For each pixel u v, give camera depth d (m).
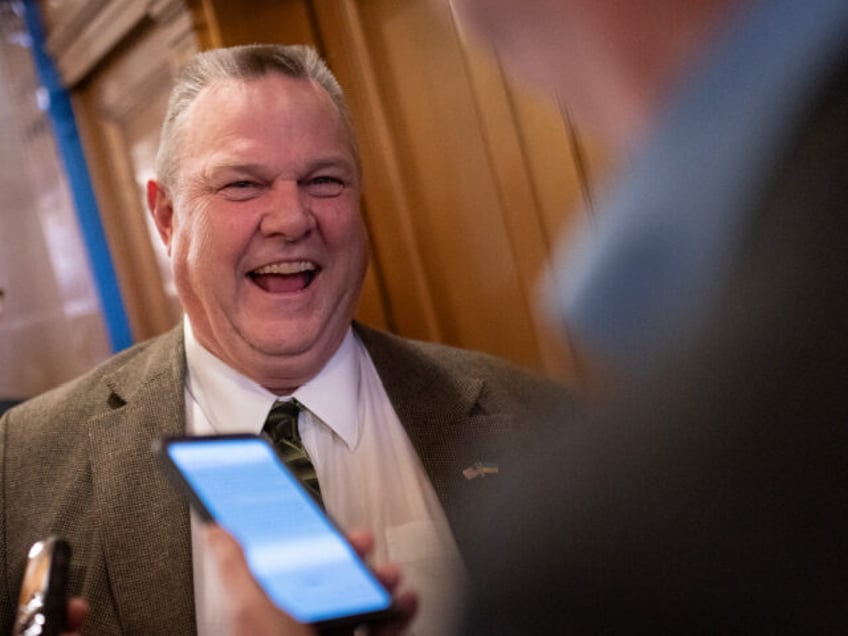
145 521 1.54
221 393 1.74
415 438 1.69
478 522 0.40
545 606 0.36
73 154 3.07
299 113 1.70
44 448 1.66
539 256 2.23
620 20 0.32
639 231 0.34
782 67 0.30
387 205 2.51
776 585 0.31
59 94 3.06
